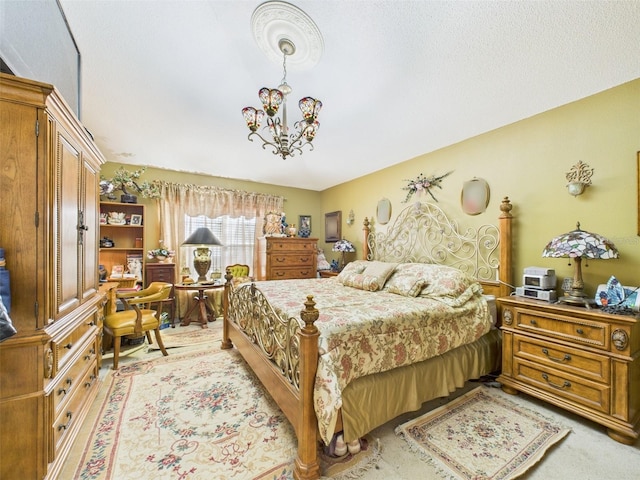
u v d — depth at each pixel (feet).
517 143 8.24
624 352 5.16
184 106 8.52
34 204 3.86
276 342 5.74
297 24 5.35
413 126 9.03
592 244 5.81
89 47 6.14
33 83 3.75
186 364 8.57
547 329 6.29
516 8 4.66
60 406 4.36
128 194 12.32
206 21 5.50
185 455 4.82
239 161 12.85
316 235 18.16
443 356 6.53
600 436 5.35
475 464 4.64
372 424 5.03
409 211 11.64
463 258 9.57
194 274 14.10
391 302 7.02
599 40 5.16
